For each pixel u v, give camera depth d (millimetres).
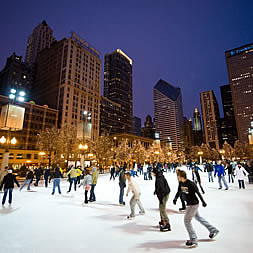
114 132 157875
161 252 4016
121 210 7703
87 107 105812
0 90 111812
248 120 195125
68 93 96938
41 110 85188
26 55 171500
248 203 8602
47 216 6840
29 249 4215
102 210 7695
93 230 5402
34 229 5516
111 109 161250
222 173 13062
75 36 109000
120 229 5465
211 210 7469
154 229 5449
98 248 4238
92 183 9508
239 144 103000
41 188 14562
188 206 4570
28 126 78562
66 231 5340
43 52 119562
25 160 67688
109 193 12141
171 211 7430
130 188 6773
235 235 4918
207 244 4395
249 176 16609
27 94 121062
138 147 64750
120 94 194125
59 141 44906
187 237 4855
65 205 8594
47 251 4117
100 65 122000
